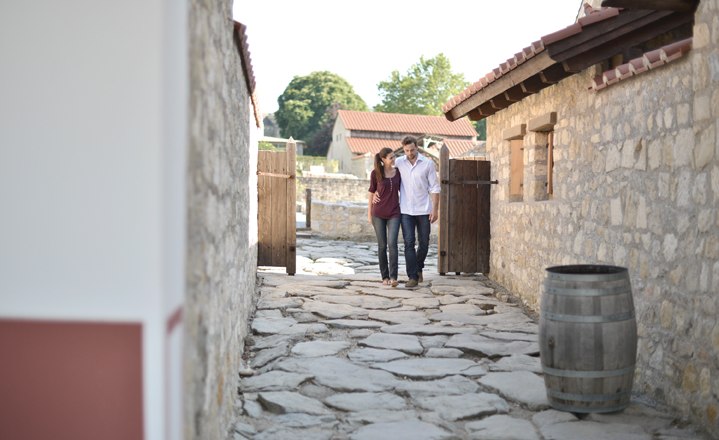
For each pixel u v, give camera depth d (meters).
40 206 1.96
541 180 7.14
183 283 2.10
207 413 2.58
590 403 3.71
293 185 8.95
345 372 4.49
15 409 1.97
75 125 1.95
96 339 1.96
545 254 6.64
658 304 4.11
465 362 4.79
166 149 1.98
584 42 5.21
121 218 1.95
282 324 5.91
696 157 3.66
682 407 3.73
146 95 1.95
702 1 3.61
